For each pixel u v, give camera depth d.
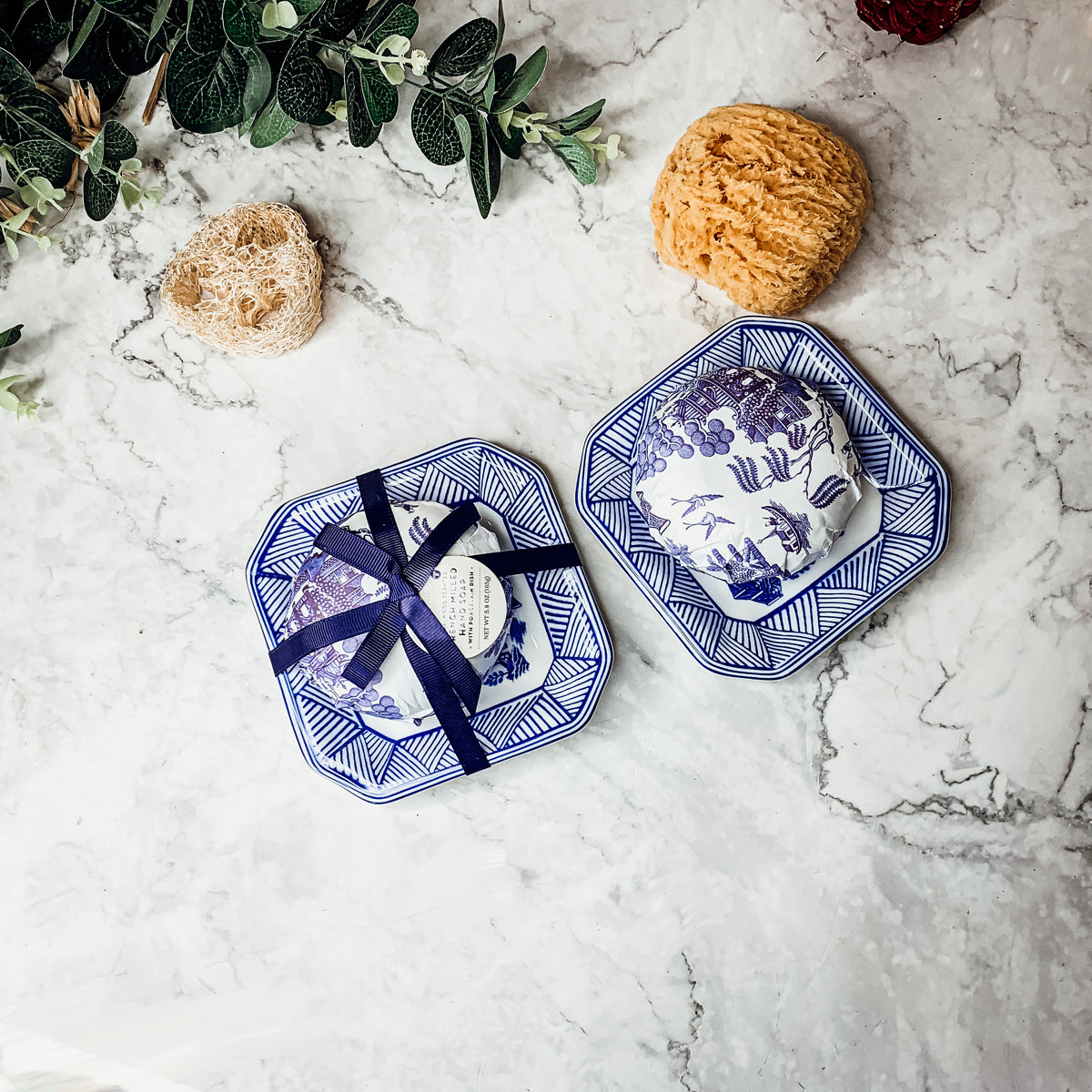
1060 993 0.89
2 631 0.96
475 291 0.95
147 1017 0.94
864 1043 0.90
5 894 0.95
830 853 0.91
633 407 0.88
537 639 0.90
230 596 0.96
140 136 0.95
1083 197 0.91
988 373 0.91
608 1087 0.92
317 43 0.82
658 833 0.92
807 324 0.89
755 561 0.82
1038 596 0.90
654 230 0.88
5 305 0.96
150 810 0.95
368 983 0.93
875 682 0.91
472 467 0.90
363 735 0.90
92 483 0.96
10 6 0.86
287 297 0.87
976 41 0.91
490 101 0.81
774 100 0.93
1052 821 0.90
